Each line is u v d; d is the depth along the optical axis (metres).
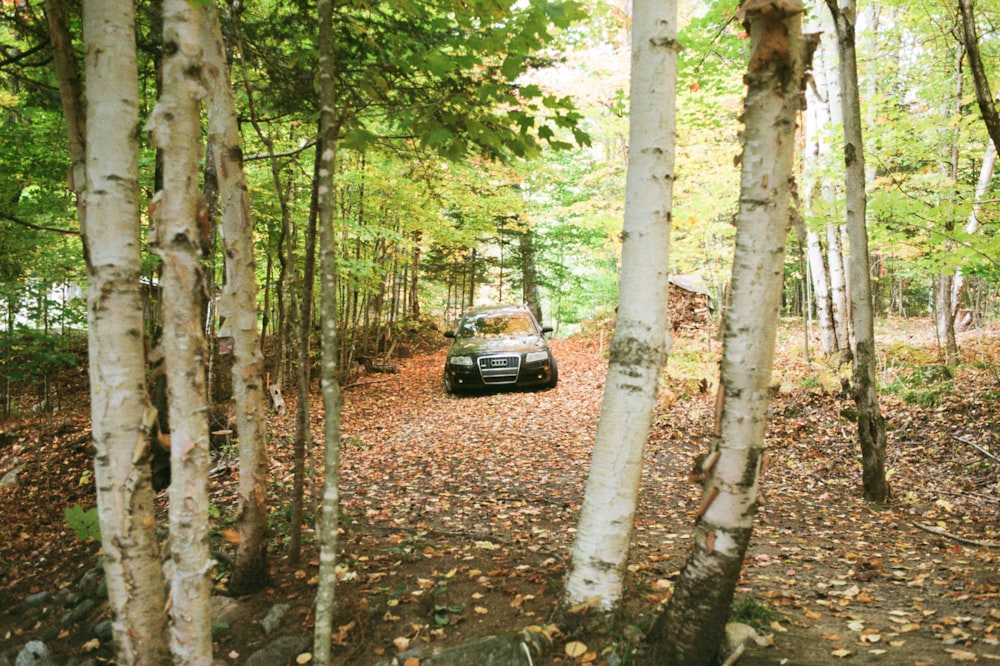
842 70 5.00
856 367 5.26
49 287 8.09
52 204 6.64
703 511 2.26
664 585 3.18
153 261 6.39
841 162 7.80
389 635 2.91
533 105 3.16
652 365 2.55
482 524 4.71
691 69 7.78
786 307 22.59
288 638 2.89
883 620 2.91
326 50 2.39
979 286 13.98
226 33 3.88
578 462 6.61
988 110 3.52
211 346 8.35
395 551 3.91
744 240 2.17
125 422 2.03
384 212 12.47
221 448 6.51
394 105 3.38
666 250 2.53
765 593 3.30
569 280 20.22
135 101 2.12
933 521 4.68
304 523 4.48
